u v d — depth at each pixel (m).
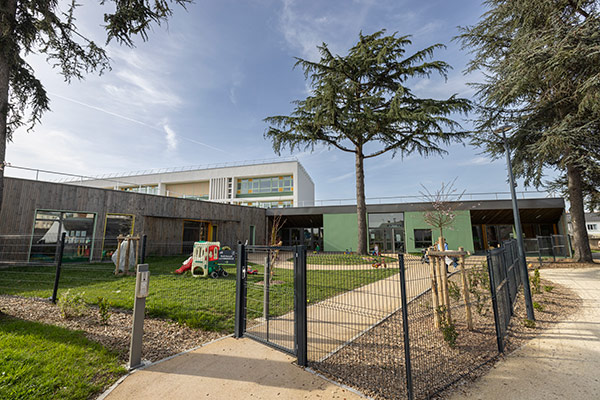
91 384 2.96
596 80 9.27
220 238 19.25
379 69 16.06
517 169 14.10
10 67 5.79
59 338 4.00
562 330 4.97
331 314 5.17
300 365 3.46
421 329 4.75
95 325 4.72
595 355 3.88
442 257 4.70
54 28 6.42
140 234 14.98
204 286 7.76
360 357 3.71
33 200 11.80
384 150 16.62
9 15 5.45
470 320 4.88
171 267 11.23
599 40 9.52
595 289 8.21
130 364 3.37
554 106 12.05
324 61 16.08
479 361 3.68
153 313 5.36
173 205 16.55
